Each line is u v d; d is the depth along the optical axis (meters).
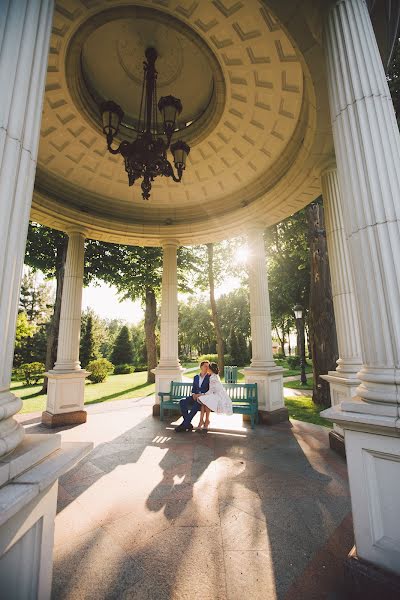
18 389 17.84
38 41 2.06
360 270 2.49
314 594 2.19
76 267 8.40
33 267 15.46
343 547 2.73
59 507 3.49
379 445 2.12
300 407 9.68
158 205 8.89
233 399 7.38
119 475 4.39
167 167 5.09
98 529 3.05
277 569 2.46
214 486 4.00
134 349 42.53
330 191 5.82
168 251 9.57
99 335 34.12
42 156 6.84
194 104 6.59
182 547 2.76
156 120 6.93
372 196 2.42
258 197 7.68
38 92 2.04
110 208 8.62
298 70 4.81
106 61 5.60
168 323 9.12
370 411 2.17
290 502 3.56
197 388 6.87
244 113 5.97
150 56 5.39
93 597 2.19
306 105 5.11
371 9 3.19
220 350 19.50
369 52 2.72
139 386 16.88
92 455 5.25
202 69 5.80
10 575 1.58
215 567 2.49
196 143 6.77
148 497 3.72
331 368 10.09
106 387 16.97
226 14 4.40
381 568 2.04
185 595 2.21
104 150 6.99
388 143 2.47
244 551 2.69
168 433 6.64
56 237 14.69
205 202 8.71
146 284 18.48
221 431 6.74
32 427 7.36
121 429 7.03
